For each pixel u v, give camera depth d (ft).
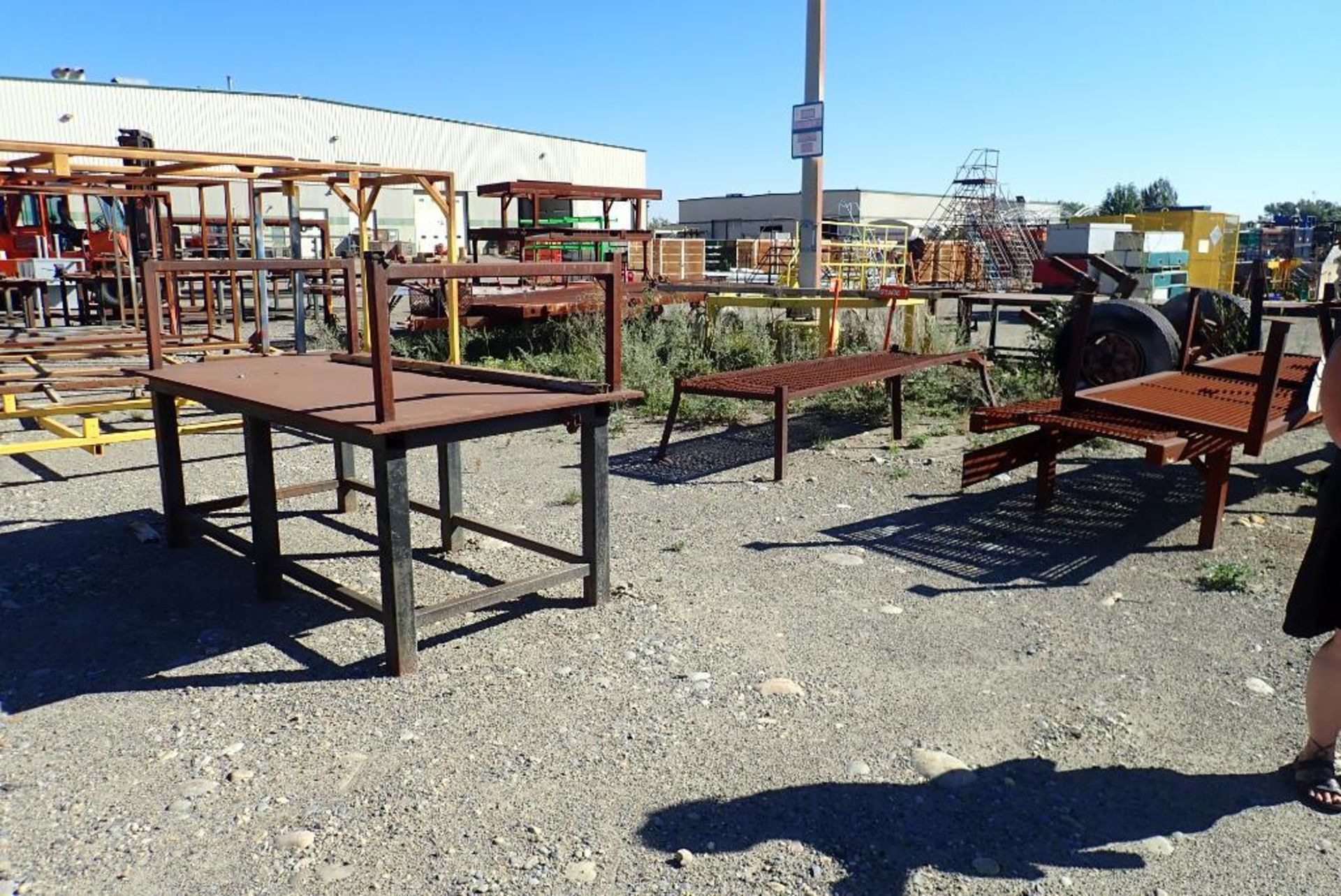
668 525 19.42
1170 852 9.31
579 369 35.01
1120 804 10.07
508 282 47.93
